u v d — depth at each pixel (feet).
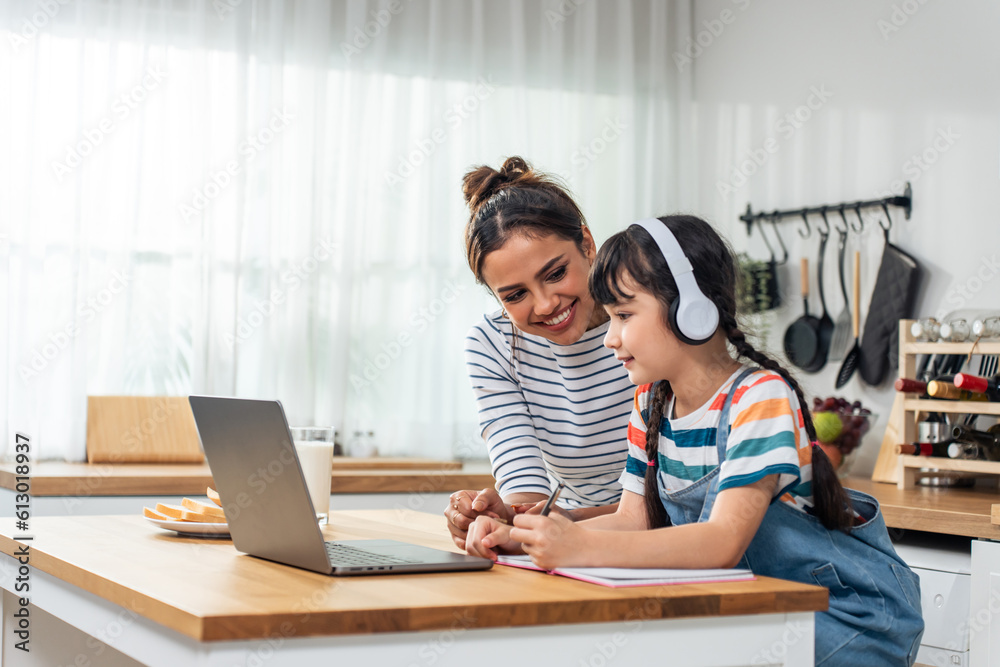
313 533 3.17
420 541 4.24
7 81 8.44
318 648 2.55
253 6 9.20
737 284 3.99
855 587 3.51
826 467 3.58
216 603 2.63
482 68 9.99
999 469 6.49
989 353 6.67
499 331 4.96
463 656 2.68
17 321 8.38
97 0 8.74
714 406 3.64
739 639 2.99
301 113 9.33
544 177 4.72
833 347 8.81
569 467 5.03
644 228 3.58
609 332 3.71
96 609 3.26
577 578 3.11
